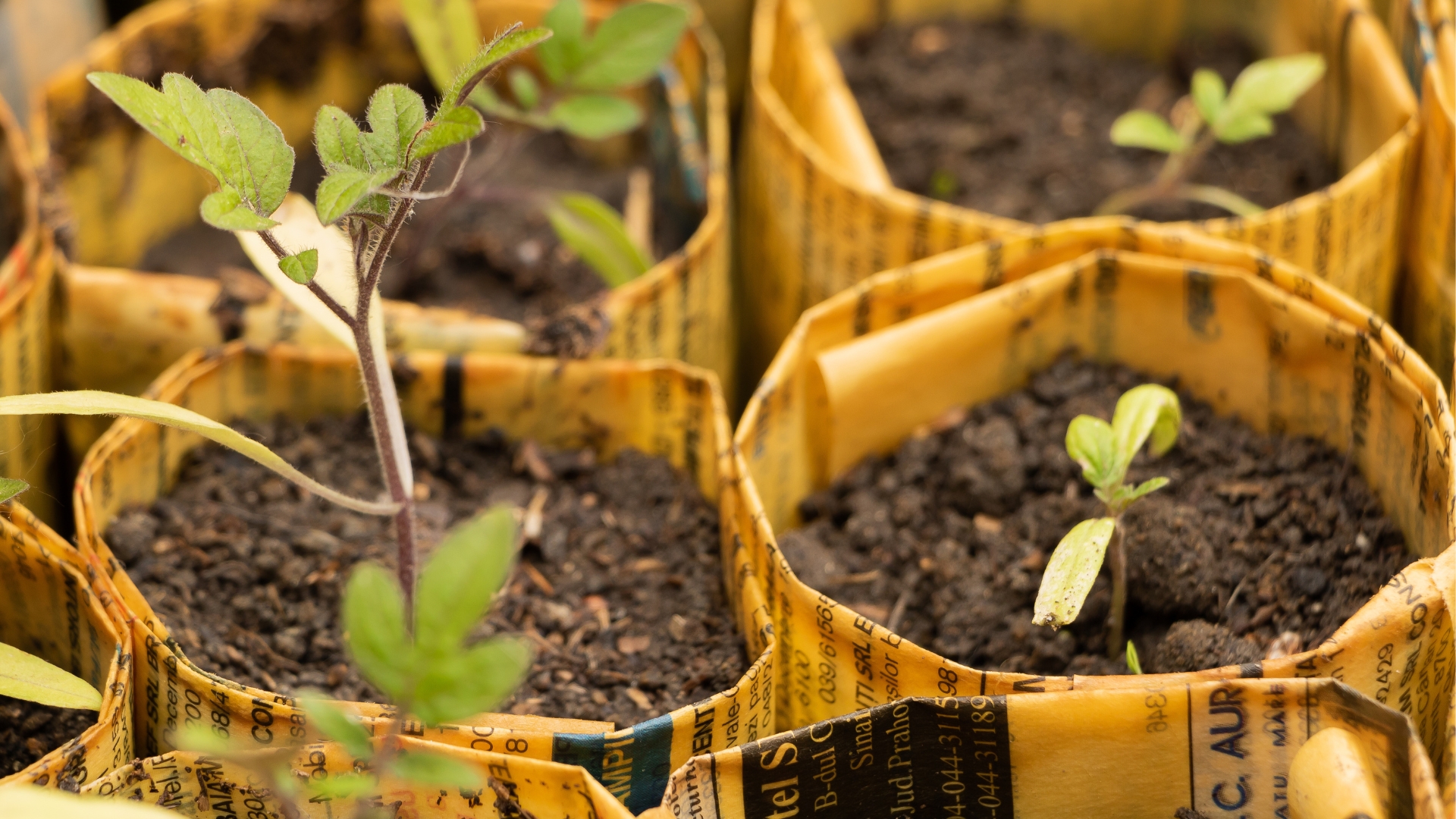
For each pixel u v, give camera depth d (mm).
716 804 804
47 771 792
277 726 852
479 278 1538
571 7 1254
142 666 896
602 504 1160
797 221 1379
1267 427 1138
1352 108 1417
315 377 1193
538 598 1078
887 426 1174
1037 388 1190
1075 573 883
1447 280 1204
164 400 1096
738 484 1008
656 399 1164
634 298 1226
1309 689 773
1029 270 1187
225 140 719
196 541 1078
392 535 1111
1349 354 1031
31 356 1192
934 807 856
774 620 962
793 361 1089
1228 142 1519
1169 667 950
